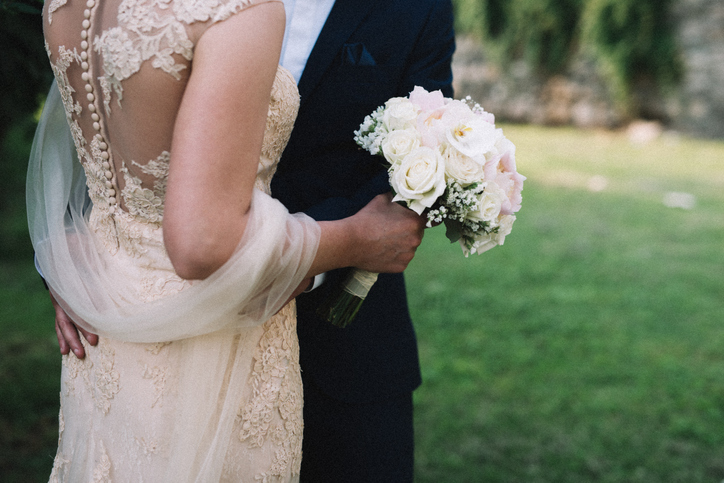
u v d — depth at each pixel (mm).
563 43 14734
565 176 10211
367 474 1864
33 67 2117
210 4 1006
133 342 1222
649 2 13344
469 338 4414
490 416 3459
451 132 1292
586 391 3738
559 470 3021
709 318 4840
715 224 7523
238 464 1293
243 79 993
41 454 2984
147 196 1176
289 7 1691
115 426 1253
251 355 1262
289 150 1727
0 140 4066
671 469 3041
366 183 1688
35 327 4430
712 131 13453
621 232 7227
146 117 1079
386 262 1336
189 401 1188
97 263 1261
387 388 1855
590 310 4949
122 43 1048
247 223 1048
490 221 1308
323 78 1665
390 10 1694
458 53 16172
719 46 13133
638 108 14125
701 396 3691
